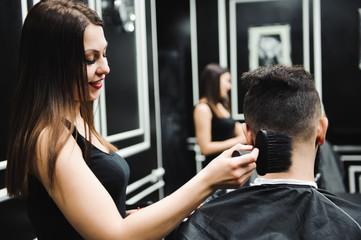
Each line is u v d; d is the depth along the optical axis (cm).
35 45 89
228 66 415
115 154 110
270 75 100
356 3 380
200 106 246
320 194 95
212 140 251
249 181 154
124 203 111
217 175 80
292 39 401
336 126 390
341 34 386
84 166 85
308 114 96
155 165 284
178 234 98
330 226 88
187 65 422
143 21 267
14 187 92
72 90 91
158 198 287
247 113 104
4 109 149
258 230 92
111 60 227
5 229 146
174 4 420
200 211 99
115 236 81
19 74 92
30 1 164
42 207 92
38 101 88
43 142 84
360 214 91
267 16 405
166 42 425
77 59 89
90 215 81
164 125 434
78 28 88
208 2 412
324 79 392
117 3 233
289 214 93
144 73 268
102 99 215
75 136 92
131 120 251
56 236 94
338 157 215
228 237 93
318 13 390
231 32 412
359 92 385
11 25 153
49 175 83
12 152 91
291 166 97
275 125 97
